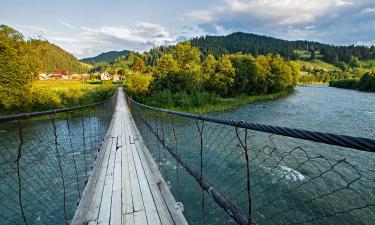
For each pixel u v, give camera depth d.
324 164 8.08
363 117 17.95
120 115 13.66
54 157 7.66
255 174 7.48
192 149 9.12
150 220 2.52
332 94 43.41
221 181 7.00
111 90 40.38
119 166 4.36
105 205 2.85
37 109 26.62
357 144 0.73
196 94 32.41
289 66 54.78
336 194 6.27
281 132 1.05
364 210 5.58
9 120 1.54
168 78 35.47
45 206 5.93
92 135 12.35
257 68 43.56
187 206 6.52
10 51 26.22
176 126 10.30
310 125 15.71
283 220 5.51
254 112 23.84
